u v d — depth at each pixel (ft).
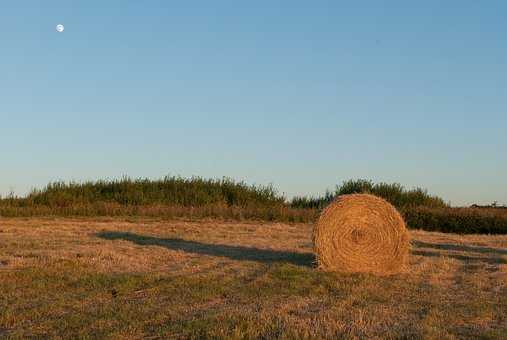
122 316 29.27
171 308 31.17
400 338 25.89
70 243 57.57
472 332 27.14
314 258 50.49
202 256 50.88
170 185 113.39
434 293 36.22
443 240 67.31
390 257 44.27
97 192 109.50
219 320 28.09
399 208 101.60
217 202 106.73
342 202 44.93
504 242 66.85
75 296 34.14
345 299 33.88
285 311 30.55
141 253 51.55
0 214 89.04
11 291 35.27
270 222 88.58
